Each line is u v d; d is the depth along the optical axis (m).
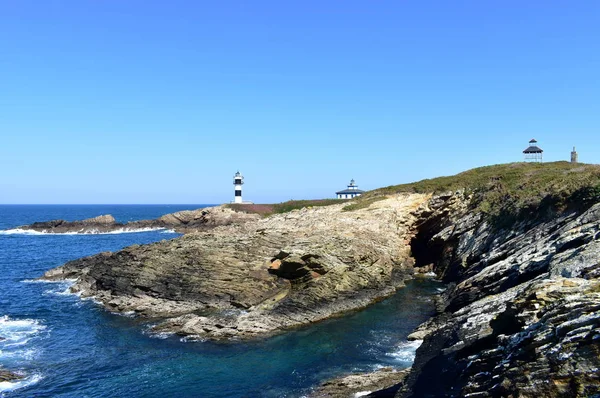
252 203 111.94
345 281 36.22
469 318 22.27
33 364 24.66
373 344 26.88
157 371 23.59
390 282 42.03
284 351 26.12
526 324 13.92
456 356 18.03
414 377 18.41
